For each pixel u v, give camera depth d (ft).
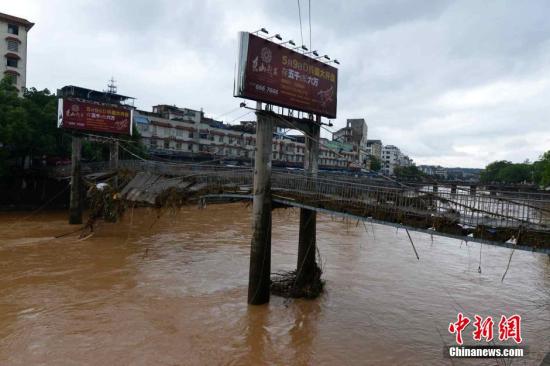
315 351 45.21
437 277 76.07
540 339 50.80
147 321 50.85
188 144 236.22
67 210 136.67
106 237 96.94
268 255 56.70
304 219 62.34
